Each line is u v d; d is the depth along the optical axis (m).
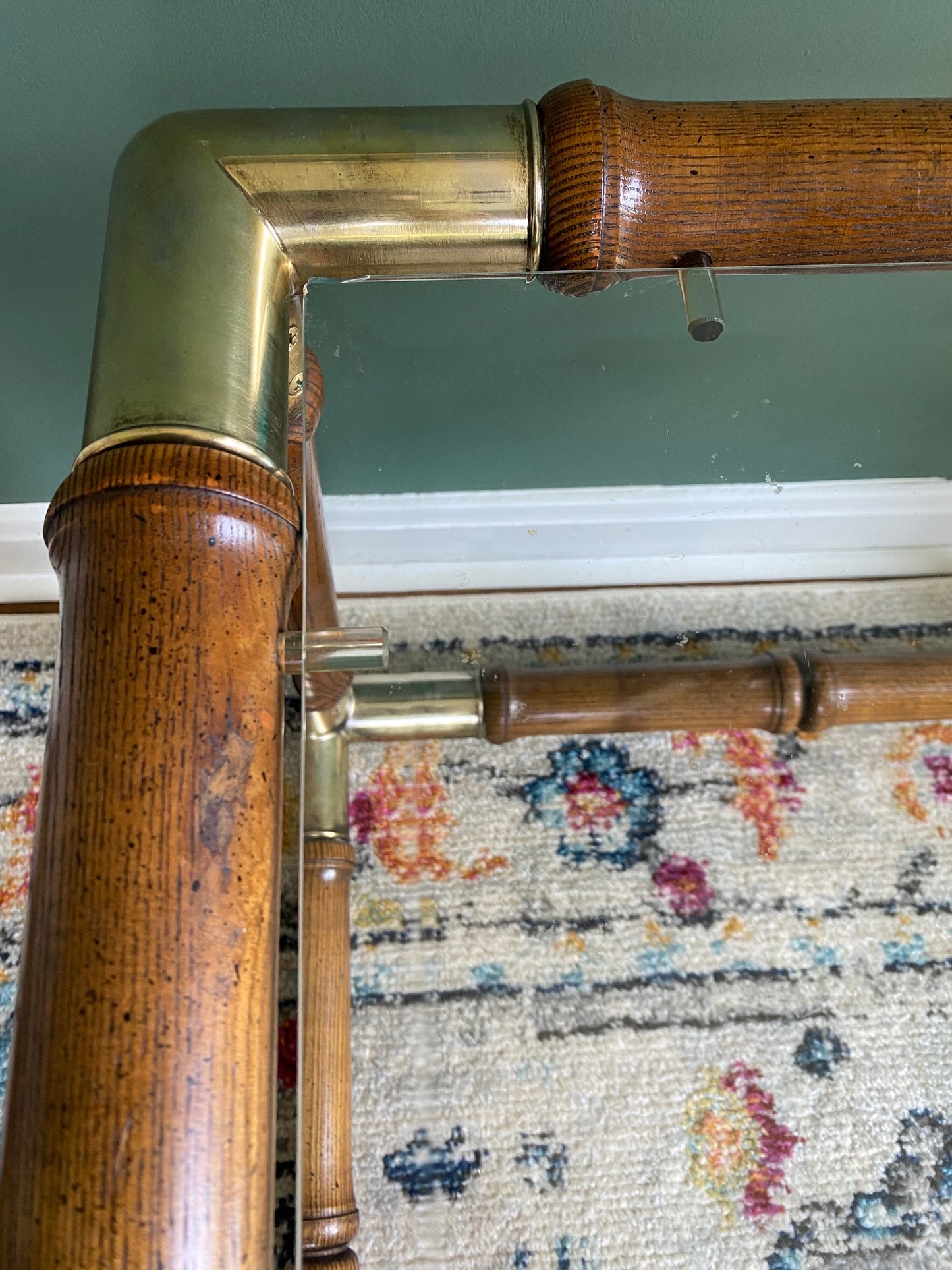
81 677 0.27
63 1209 0.23
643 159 0.40
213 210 0.36
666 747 0.72
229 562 0.29
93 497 0.28
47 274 0.55
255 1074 0.26
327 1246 0.40
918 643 0.72
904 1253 0.58
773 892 0.69
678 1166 0.59
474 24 0.44
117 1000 0.24
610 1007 0.64
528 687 0.67
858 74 0.48
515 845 0.67
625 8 0.44
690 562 0.69
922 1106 0.62
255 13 0.43
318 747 0.50
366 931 0.55
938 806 0.72
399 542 0.62
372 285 0.44
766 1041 0.64
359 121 0.39
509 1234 0.55
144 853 0.25
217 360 0.33
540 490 0.62
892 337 0.52
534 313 0.48
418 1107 0.54
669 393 0.56
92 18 0.43
